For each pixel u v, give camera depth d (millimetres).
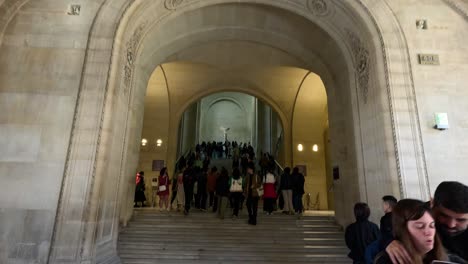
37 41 5691
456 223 1736
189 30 8484
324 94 13875
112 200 5867
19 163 5059
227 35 9102
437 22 6277
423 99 5797
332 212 11617
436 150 5516
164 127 14297
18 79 5473
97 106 5324
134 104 7613
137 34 6699
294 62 10133
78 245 4656
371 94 6238
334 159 8664
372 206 6027
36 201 4895
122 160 6422
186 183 8852
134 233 7281
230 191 8648
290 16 7934
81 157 5059
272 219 8453
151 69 8781
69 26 5797
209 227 7746
